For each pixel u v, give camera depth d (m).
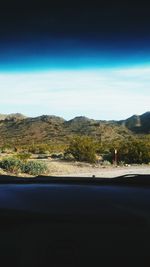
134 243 1.82
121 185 2.73
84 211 1.99
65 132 194.88
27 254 1.81
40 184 2.79
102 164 41.34
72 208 2.04
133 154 44.66
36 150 73.75
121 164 42.00
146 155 44.59
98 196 2.33
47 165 32.91
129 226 1.88
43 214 1.92
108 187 2.67
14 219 1.89
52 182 2.92
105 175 28.77
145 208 2.07
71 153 44.16
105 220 1.90
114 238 1.84
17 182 2.92
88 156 43.00
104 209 2.03
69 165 37.19
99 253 1.80
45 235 1.84
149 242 1.83
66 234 1.85
